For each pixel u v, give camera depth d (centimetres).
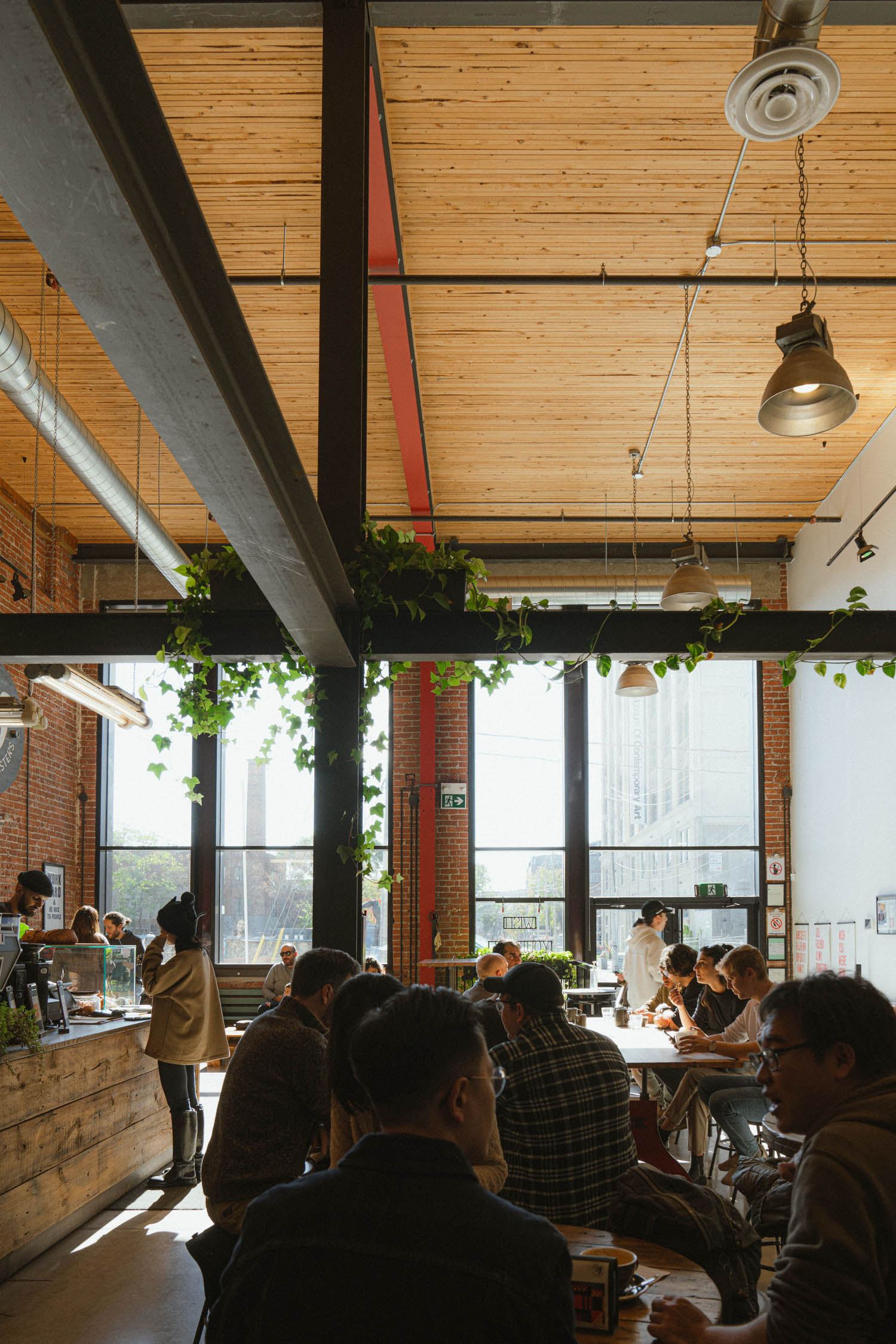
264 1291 128
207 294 185
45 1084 485
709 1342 165
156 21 495
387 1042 138
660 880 1263
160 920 590
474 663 450
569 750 1282
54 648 443
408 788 1259
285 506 270
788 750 1263
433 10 486
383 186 688
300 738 429
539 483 1122
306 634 373
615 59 644
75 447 775
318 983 297
